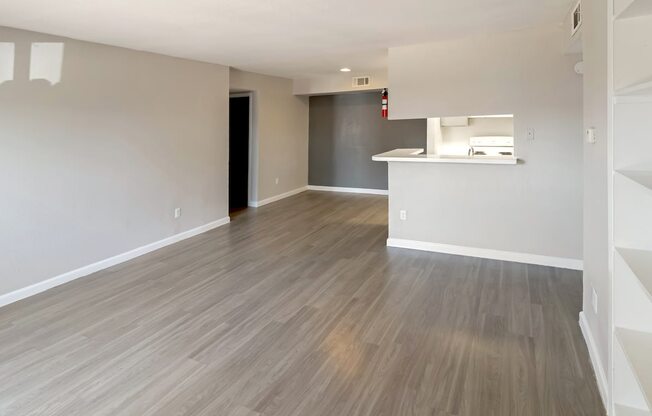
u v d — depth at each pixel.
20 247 3.33
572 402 2.03
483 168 4.26
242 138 7.52
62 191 3.65
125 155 4.27
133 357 2.47
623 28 1.73
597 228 2.27
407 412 1.98
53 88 3.53
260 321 2.95
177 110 4.94
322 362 2.41
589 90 2.43
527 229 4.14
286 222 6.11
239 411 1.99
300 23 3.45
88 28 3.38
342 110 8.62
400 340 2.67
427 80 4.38
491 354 2.48
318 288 3.57
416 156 4.71
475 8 3.12
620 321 1.78
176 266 4.16
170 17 3.16
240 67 6.04
